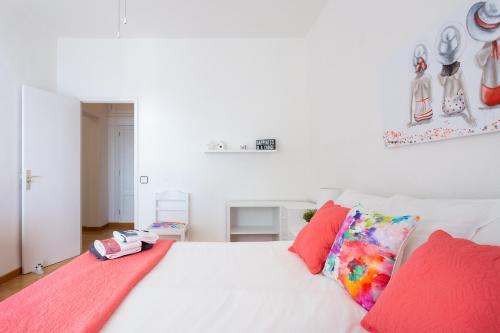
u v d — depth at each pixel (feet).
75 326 2.71
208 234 11.44
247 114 11.48
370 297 3.19
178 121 11.36
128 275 4.06
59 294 3.42
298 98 11.54
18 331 2.64
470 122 3.72
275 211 11.52
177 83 11.35
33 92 9.46
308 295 3.54
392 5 5.56
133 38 11.26
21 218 9.29
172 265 4.72
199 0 8.82
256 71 11.49
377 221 3.73
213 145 11.23
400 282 2.65
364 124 6.77
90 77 11.17
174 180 11.37
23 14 9.35
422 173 4.79
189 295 3.53
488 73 3.45
